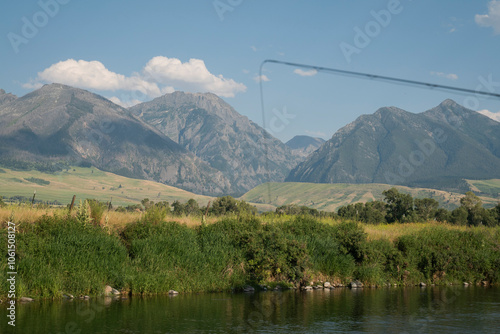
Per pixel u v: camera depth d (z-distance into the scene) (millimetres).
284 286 26062
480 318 19312
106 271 22391
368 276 28281
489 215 74562
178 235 25844
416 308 21344
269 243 26859
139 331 15953
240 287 24688
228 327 16875
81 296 21031
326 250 28469
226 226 28250
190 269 24391
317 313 19750
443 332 16812
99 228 25219
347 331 16750
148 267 23469
